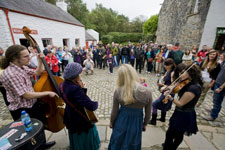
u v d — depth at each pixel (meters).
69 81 1.20
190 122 1.44
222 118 2.64
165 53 6.13
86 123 1.32
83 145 1.43
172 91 1.46
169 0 11.38
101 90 4.45
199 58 5.14
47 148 1.89
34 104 1.55
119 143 1.26
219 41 6.20
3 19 5.26
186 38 7.97
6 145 1.04
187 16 7.83
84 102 1.16
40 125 1.28
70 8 18.95
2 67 1.33
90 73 7.02
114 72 7.27
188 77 1.34
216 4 5.68
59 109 1.79
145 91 1.11
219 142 2.00
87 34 18.52
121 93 1.14
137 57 6.81
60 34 9.30
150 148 1.90
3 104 3.40
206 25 6.07
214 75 2.63
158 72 6.40
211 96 3.76
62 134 2.19
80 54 7.68
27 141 1.10
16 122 1.33
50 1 16.89
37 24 7.10
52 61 5.27
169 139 1.59
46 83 1.64
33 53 3.99
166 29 11.95
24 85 1.34
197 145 1.94
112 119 1.35
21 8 6.34
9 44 5.59
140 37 26.97
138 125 1.24
